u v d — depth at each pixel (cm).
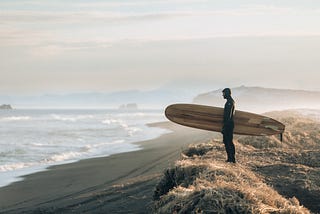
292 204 910
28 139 3759
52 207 1288
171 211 825
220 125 1395
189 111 1424
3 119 8300
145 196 1243
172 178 1157
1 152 2783
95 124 6600
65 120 8019
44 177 1953
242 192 827
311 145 1886
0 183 1822
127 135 4412
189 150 1725
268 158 1477
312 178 1188
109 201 1248
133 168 2119
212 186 904
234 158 1333
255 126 1407
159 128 5728
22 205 1404
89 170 2123
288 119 2742
